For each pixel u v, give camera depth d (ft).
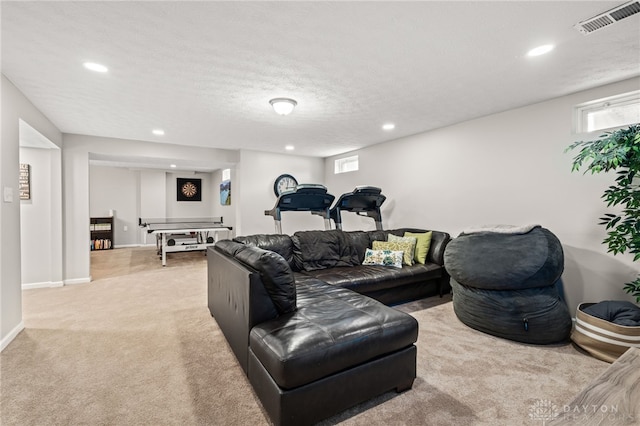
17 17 5.43
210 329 8.87
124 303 11.25
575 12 5.36
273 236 11.43
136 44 6.41
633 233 7.05
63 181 14.03
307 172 20.52
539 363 6.97
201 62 7.24
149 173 27.32
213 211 29.27
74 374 6.47
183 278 15.28
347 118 11.89
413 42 6.37
